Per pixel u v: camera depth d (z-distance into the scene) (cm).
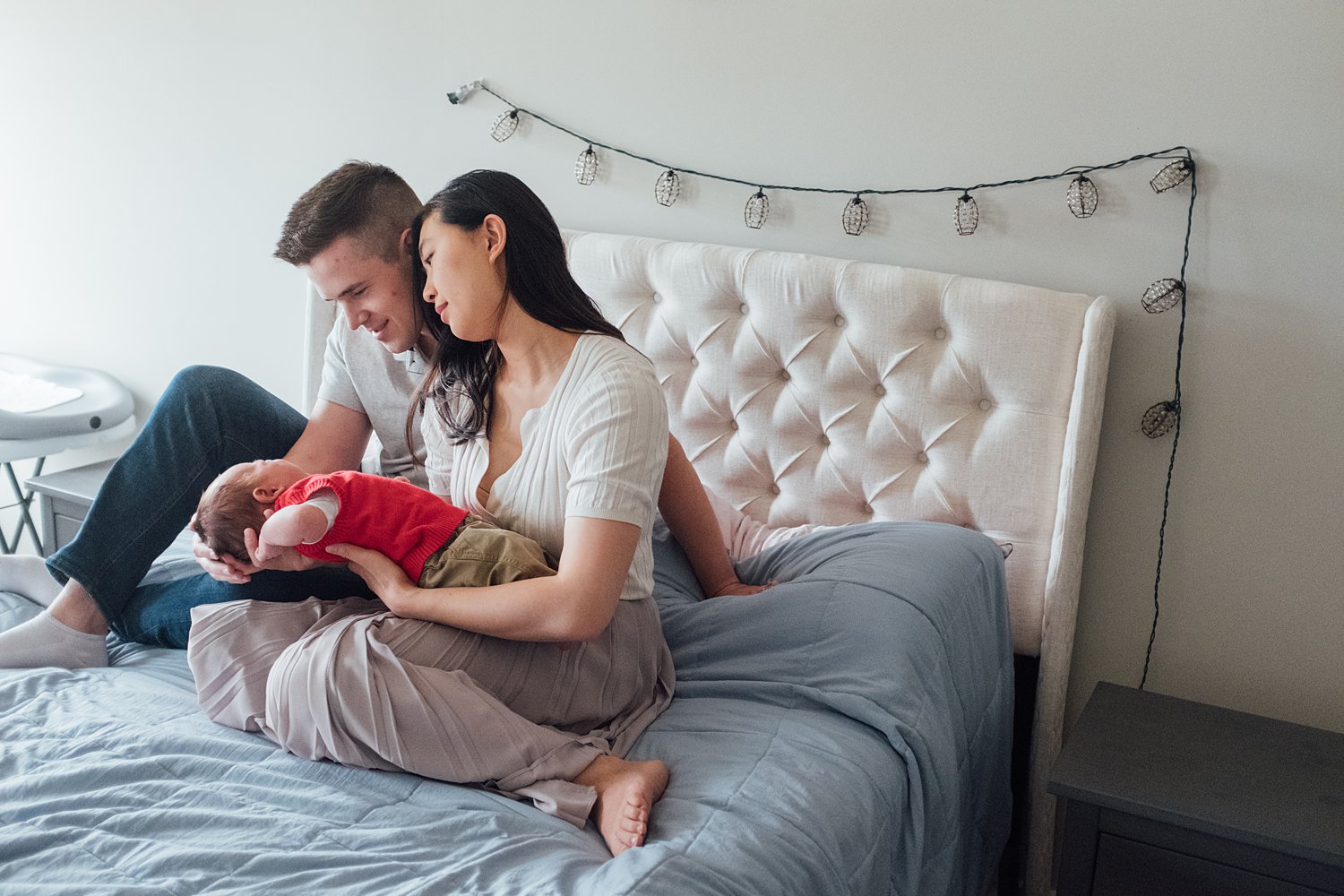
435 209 147
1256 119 187
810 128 220
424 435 168
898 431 209
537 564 143
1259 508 196
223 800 126
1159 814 156
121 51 291
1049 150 202
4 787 127
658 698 159
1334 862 146
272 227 281
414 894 108
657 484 144
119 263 306
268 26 270
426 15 252
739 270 218
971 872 180
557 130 243
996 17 202
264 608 151
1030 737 209
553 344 149
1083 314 197
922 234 214
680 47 228
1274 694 200
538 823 126
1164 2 190
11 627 174
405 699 132
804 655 162
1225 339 194
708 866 117
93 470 262
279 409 191
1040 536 202
